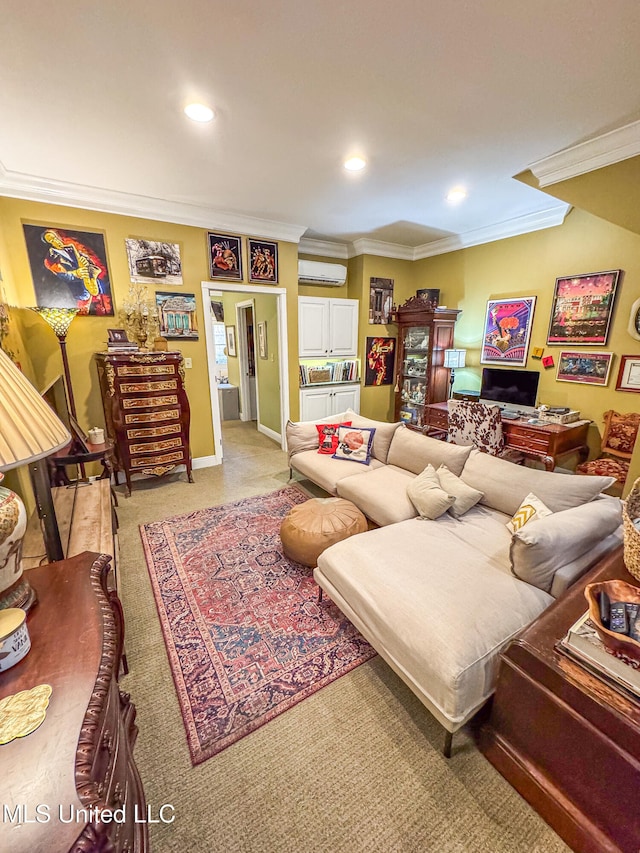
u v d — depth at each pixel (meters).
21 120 2.07
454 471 2.59
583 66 1.70
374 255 5.02
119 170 2.73
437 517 2.20
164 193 3.21
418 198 3.35
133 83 1.78
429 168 2.74
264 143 2.36
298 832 1.11
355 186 3.06
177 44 1.55
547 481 2.06
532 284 3.91
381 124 2.16
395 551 1.83
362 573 1.70
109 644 0.87
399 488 2.64
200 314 3.88
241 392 6.58
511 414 3.77
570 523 1.61
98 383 3.43
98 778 0.67
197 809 1.16
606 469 3.09
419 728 1.41
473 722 1.43
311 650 1.76
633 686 0.98
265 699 1.52
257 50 1.59
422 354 4.91
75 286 3.24
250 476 3.95
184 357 3.88
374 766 1.28
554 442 3.21
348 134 2.26
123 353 3.19
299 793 1.20
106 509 2.19
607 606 1.09
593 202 2.51
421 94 1.90
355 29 1.49
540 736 1.13
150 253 3.51
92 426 3.45
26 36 1.48
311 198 3.34
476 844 1.08
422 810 1.16
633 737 0.92
